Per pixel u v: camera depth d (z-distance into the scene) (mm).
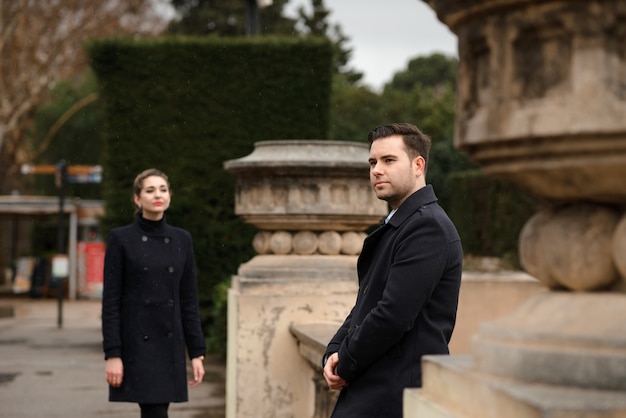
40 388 8781
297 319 5141
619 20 1411
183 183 12516
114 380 4508
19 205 22328
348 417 2756
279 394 5105
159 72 12766
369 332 2686
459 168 16656
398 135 2977
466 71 1640
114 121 12664
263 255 5430
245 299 5105
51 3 26500
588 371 1446
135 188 4719
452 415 1649
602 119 1391
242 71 12922
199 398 8203
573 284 1604
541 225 1658
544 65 1479
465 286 8320
